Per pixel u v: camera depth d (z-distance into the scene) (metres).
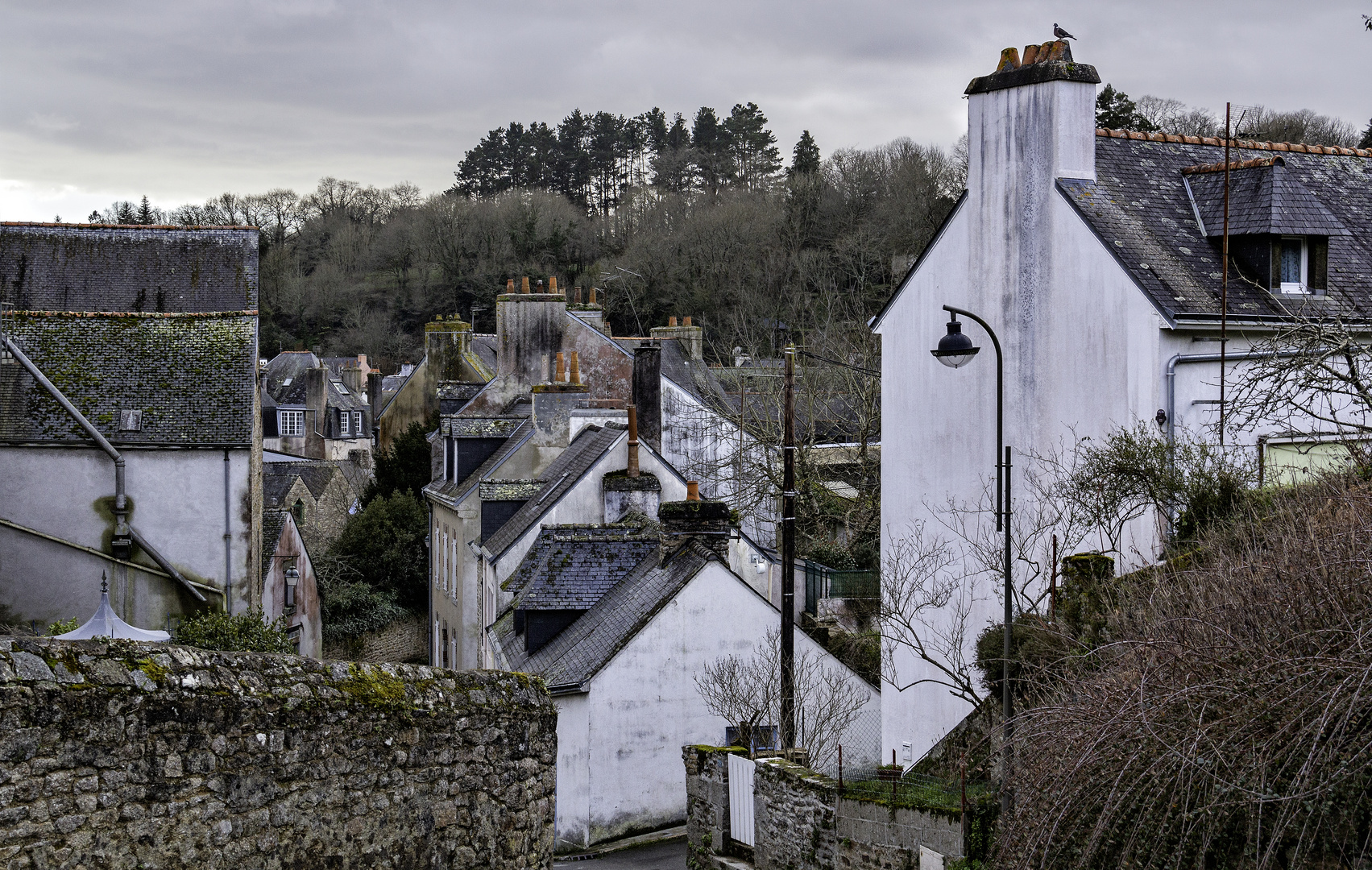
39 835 6.17
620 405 33.12
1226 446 14.05
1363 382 14.09
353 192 109.75
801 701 17.03
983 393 16.92
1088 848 7.75
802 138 94.56
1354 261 16.89
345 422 75.69
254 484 24.95
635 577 21.83
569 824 18.72
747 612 19.62
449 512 32.66
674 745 19.27
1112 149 17.27
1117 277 15.27
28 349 24.97
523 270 85.88
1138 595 11.16
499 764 8.98
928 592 16.91
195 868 6.87
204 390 24.70
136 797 6.62
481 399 37.00
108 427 23.78
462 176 115.00
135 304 29.17
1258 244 15.76
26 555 22.58
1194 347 15.03
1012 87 16.53
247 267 30.00
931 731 17.09
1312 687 6.93
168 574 23.25
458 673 8.88
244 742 7.20
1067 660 10.60
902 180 63.59
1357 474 10.62
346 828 7.80
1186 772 7.47
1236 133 23.88
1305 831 6.82
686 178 100.12
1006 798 10.00
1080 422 15.73
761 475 31.55
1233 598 8.12
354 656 37.44
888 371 18.52
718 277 63.47
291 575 30.67
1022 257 16.38
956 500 17.25
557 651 21.06
